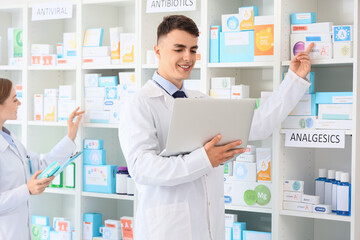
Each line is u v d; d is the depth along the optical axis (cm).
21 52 386
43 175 267
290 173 297
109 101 346
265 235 300
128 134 223
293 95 271
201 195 227
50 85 396
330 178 285
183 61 225
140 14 328
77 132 356
